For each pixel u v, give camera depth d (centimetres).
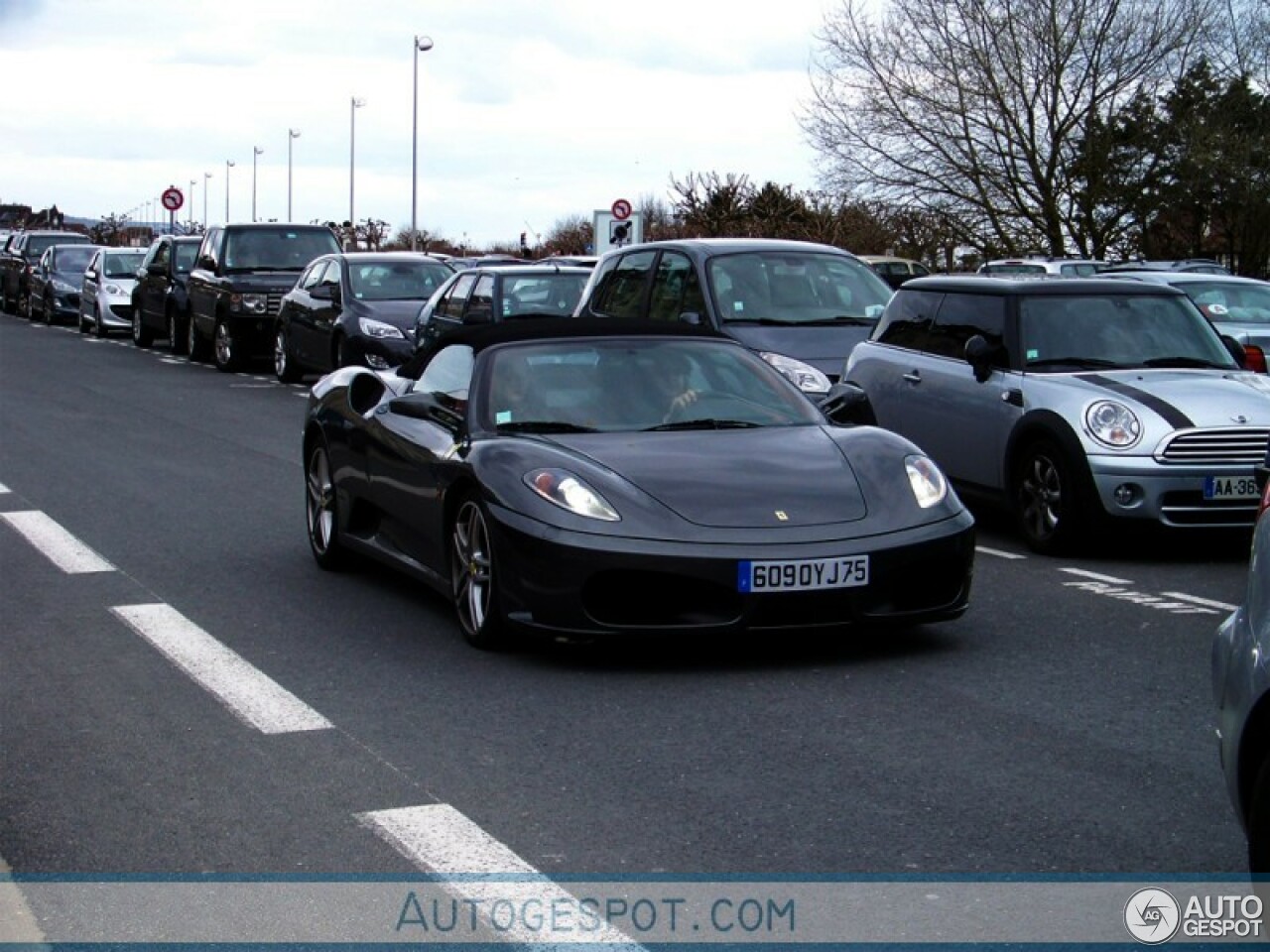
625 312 1463
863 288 1408
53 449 1537
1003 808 521
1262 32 3850
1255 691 387
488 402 791
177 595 878
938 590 721
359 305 2153
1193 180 3834
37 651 749
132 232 7825
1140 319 1106
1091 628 799
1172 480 977
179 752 591
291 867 475
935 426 1133
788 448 750
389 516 855
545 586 694
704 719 630
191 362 2798
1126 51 3866
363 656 736
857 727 617
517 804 529
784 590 684
